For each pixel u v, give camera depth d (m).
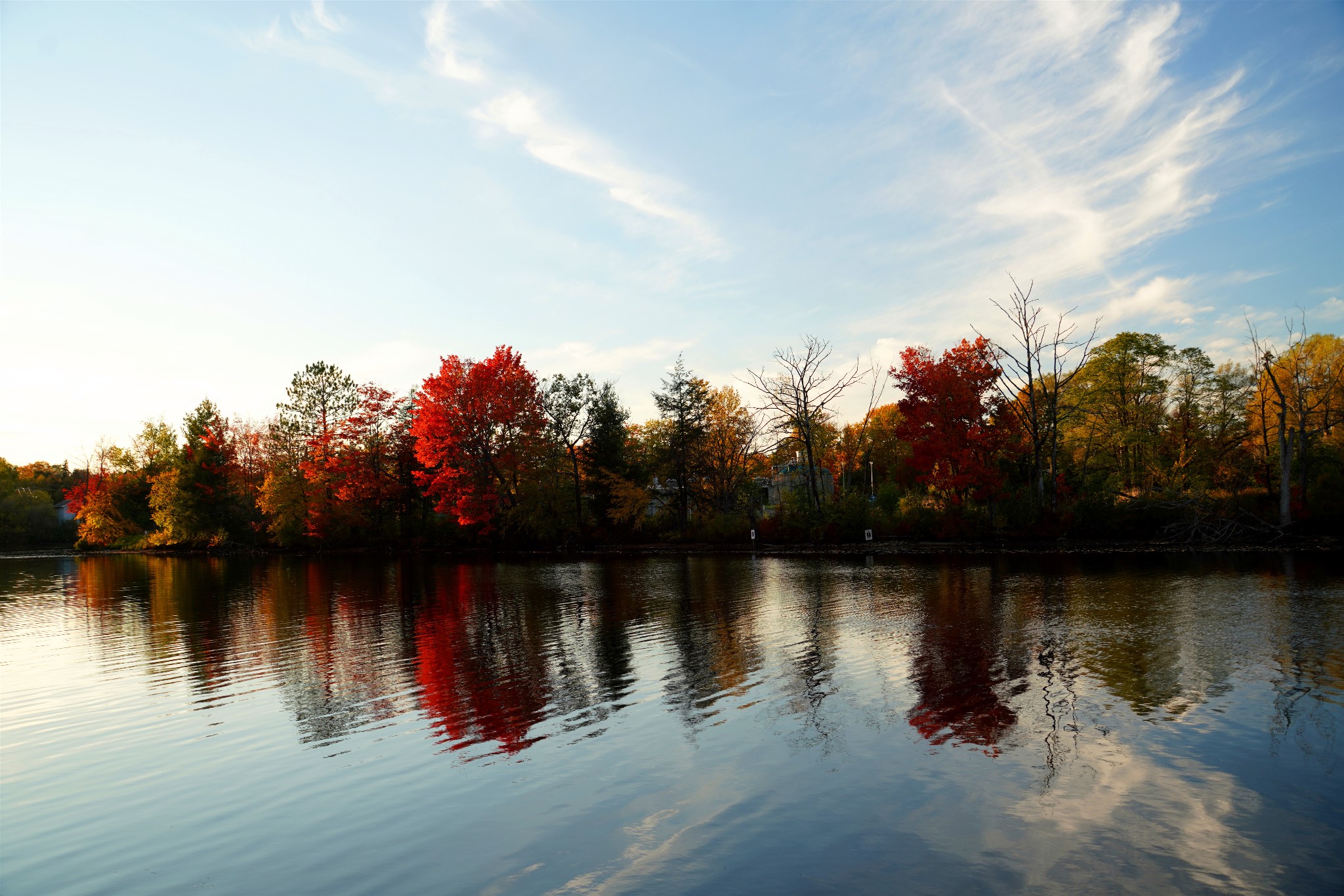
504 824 9.41
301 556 69.56
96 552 86.50
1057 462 59.03
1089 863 7.91
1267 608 22.36
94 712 15.38
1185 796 9.50
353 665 19.19
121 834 9.59
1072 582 30.25
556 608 28.48
